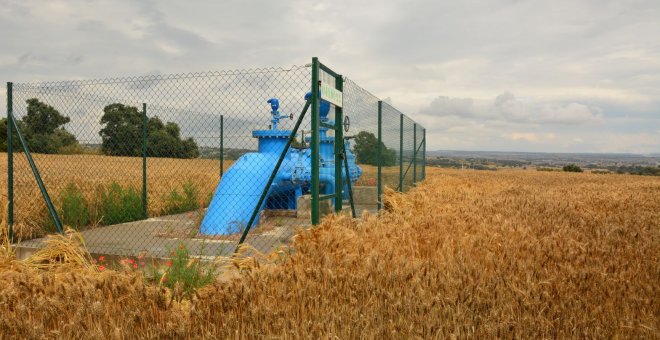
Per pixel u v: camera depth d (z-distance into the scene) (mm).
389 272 4547
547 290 4215
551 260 5230
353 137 9430
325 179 10289
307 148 10531
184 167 14406
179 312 3930
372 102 10992
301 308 3895
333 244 5379
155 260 6777
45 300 3961
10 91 8367
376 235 6395
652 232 7059
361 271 4598
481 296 4035
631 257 5375
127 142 11242
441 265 4914
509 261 5027
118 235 8906
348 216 7504
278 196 11180
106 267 7012
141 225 10188
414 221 7320
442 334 3391
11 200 8359
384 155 12047
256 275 4398
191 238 7918
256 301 4102
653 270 4898
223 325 3547
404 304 3834
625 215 8875
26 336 3607
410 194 12102
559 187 20312
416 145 19312
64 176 11688
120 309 3959
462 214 8047
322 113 8375
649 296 4156
